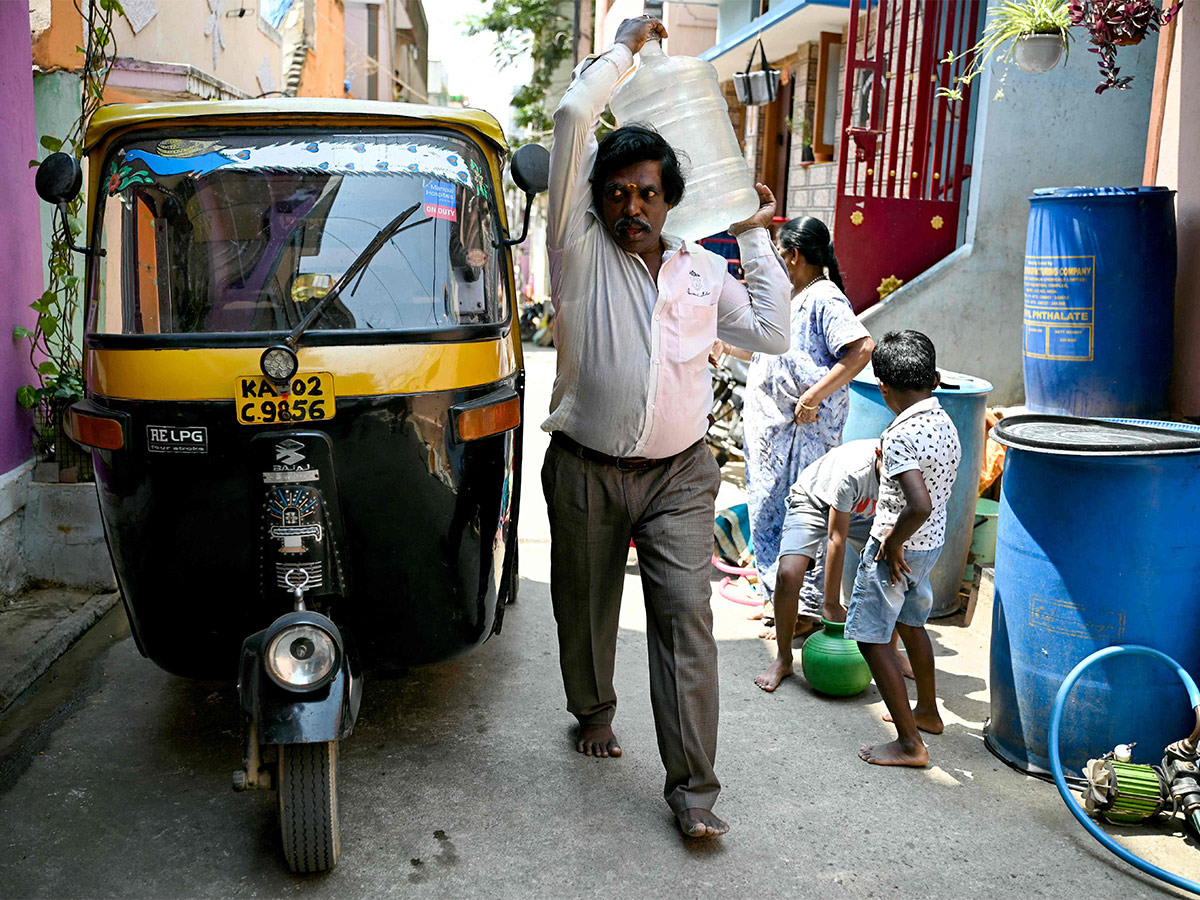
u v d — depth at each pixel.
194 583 3.11
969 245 6.68
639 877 2.90
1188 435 3.42
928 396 3.55
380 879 2.87
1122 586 3.22
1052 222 5.07
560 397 3.13
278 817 3.12
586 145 2.96
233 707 3.92
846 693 4.07
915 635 3.71
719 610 5.12
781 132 12.24
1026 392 5.43
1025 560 3.41
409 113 3.33
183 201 3.20
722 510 5.80
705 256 3.10
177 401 2.99
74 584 4.93
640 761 3.58
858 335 4.41
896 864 2.98
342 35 17.95
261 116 3.26
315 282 3.18
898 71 6.99
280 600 3.04
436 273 3.27
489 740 3.71
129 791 3.31
